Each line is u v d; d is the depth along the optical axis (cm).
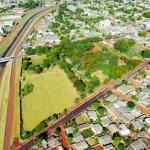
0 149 15950
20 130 17462
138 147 15400
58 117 18625
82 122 18062
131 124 17650
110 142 15938
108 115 18750
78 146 15625
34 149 15762
